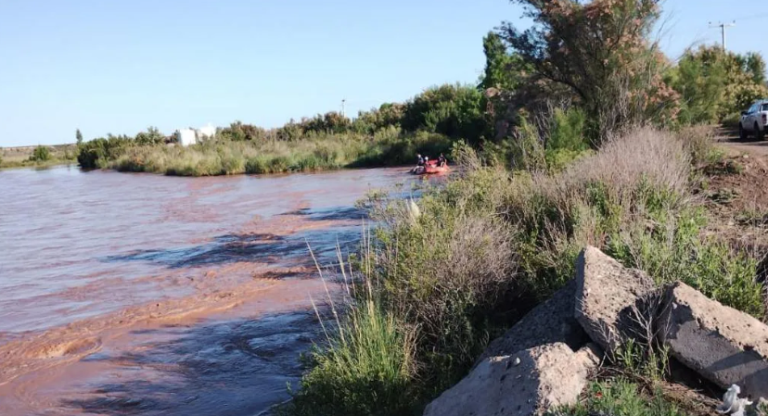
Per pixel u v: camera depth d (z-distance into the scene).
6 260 17.92
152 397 7.47
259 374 7.85
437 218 7.53
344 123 66.44
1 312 12.03
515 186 9.16
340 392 5.68
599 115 16.19
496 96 23.22
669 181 8.62
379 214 8.25
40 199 39.09
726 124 32.69
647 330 4.52
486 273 6.60
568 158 11.95
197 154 59.66
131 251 17.67
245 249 16.22
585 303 4.91
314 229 18.34
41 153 107.12
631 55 17.88
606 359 4.66
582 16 18.11
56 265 16.55
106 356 9.03
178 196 34.06
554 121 15.30
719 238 7.28
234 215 23.66
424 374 5.96
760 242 7.00
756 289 5.32
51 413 7.28
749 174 11.39
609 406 3.80
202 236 19.19
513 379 4.31
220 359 8.48
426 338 6.41
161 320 10.52
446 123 50.22
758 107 23.83
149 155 66.00
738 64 44.22
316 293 11.01
